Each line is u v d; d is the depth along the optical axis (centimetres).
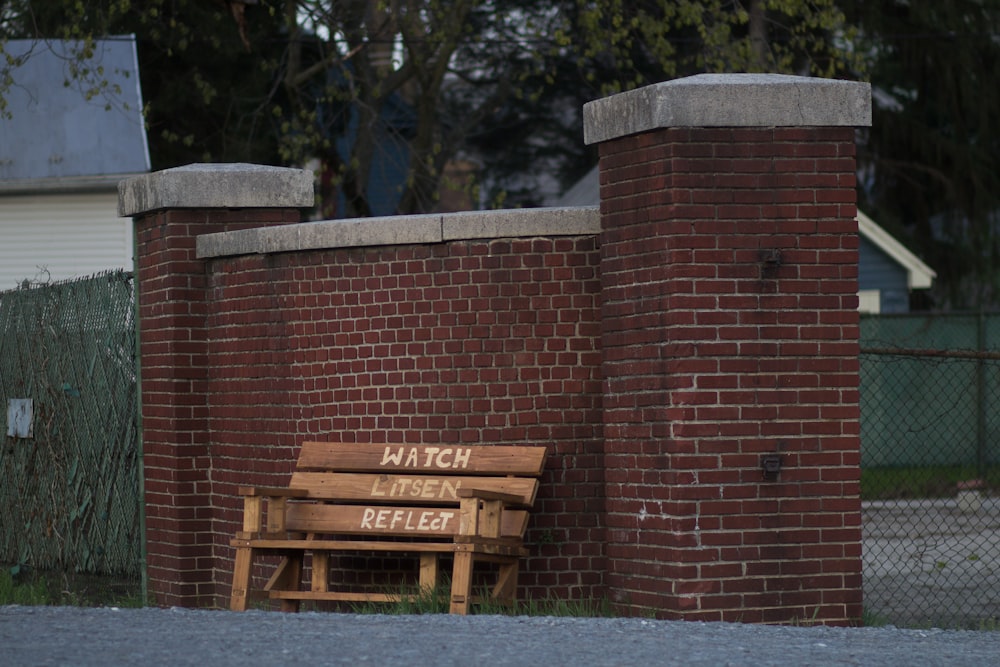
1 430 2570
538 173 6769
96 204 4300
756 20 4306
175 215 2033
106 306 2217
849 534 1556
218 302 2009
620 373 1603
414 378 1762
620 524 1603
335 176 4694
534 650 1227
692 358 1526
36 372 2442
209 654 1200
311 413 1855
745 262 1541
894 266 4919
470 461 1689
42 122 4344
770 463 1538
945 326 4097
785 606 1540
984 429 3812
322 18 4178
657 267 1548
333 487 1728
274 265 1905
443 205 6781
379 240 1777
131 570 2170
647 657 1199
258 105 4938
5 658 1191
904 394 4081
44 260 4294
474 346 1733
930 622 1881
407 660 1170
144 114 3834
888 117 5916
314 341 1853
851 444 1561
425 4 4181
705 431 1527
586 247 1717
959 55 5800
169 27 4716
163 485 2061
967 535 2781
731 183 1541
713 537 1526
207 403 2039
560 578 1709
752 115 1542
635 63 5372
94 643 1266
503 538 1634
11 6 4638
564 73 6134
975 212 5888
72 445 2328
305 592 1677
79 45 4475
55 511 2375
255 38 4788
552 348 1719
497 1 5275
